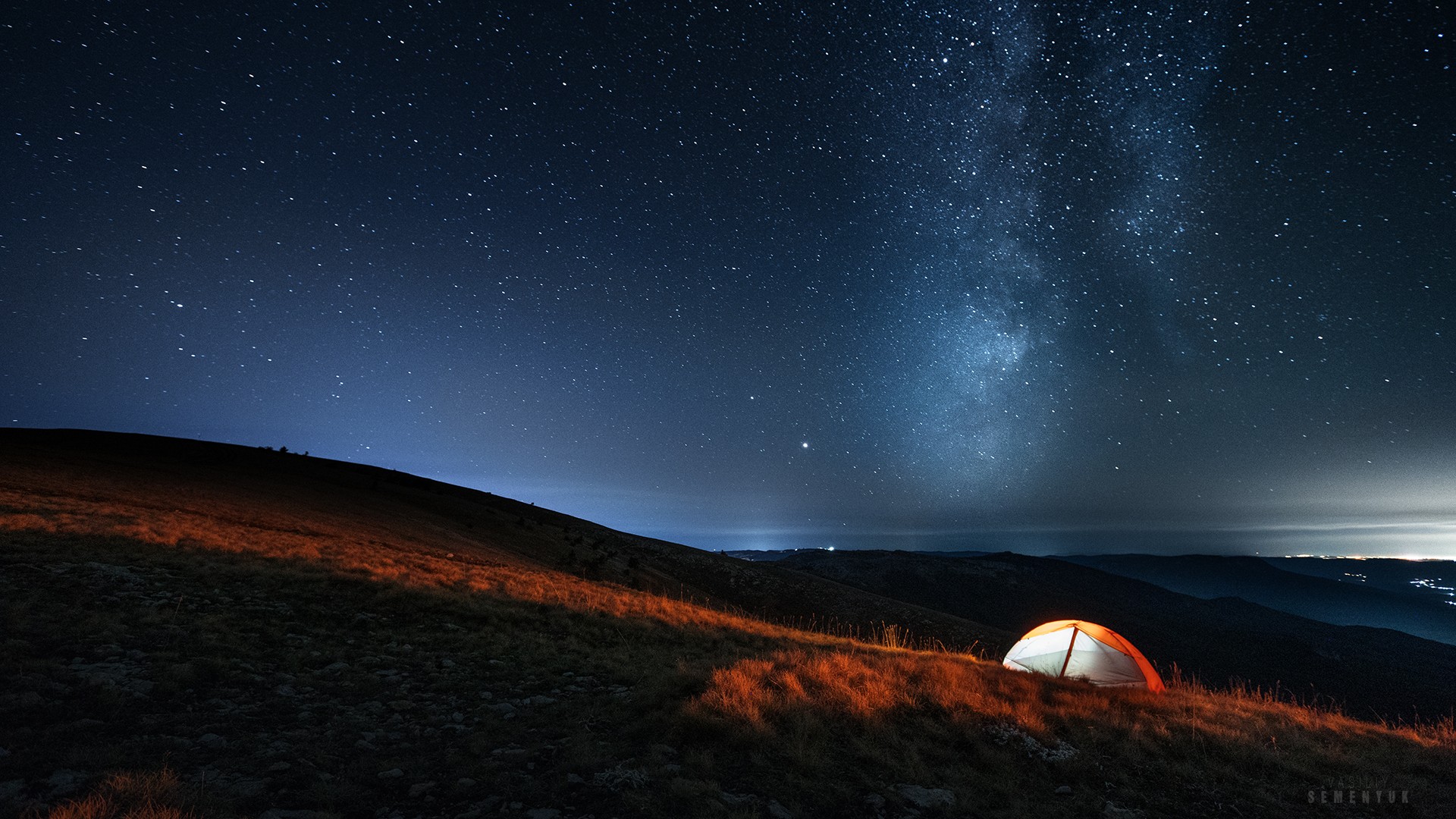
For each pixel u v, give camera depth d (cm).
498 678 934
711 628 1708
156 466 3916
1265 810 627
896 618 5884
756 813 505
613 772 576
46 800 446
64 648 779
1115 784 657
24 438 4619
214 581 1262
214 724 640
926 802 565
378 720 714
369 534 2889
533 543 4794
